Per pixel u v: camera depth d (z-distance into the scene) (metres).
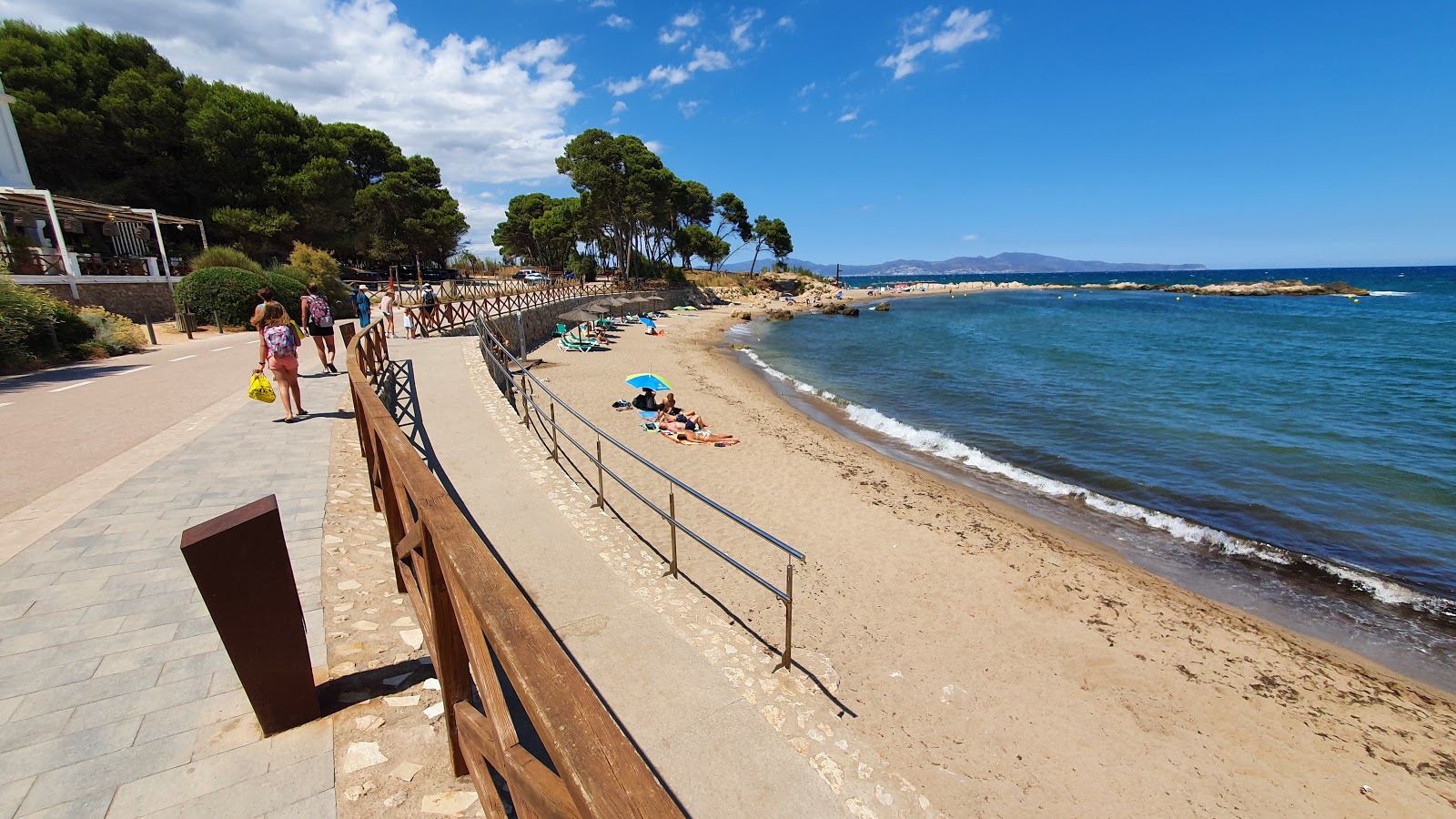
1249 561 8.44
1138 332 37.38
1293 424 15.38
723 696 4.30
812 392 20.34
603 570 5.77
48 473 5.76
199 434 7.16
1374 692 5.91
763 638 5.95
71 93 25.53
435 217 41.16
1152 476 11.72
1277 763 5.01
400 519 3.69
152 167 27.41
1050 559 8.38
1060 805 4.46
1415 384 20.28
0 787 2.20
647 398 15.34
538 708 1.09
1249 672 6.14
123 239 24.48
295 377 7.96
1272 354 27.45
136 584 3.76
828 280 100.69
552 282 50.19
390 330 19.17
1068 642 6.49
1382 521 9.59
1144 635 6.68
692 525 8.59
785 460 12.23
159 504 5.07
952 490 11.02
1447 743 5.29
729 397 18.69
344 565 4.21
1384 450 13.12
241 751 2.44
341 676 2.97
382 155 43.97
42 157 25.06
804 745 4.07
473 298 23.38
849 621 6.54
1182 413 16.70
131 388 9.82
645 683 4.32
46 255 17.41
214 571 2.07
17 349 11.54
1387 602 7.43
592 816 0.89
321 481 5.77
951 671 5.87
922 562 8.09
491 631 1.33
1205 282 117.12
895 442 14.39
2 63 24.61
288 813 2.18
